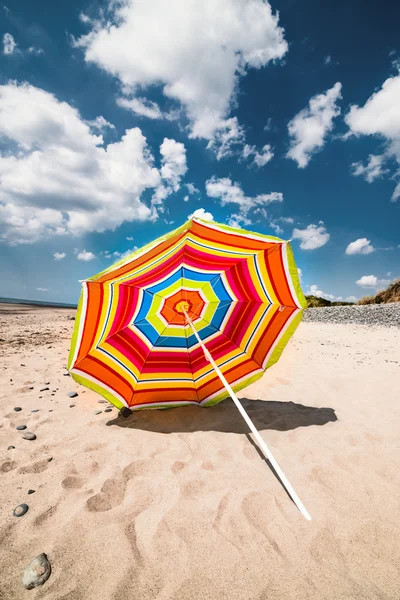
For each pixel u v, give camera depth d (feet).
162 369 11.79
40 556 5.71
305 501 7.43
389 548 6.13
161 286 11.32
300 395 14.57
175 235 8.59
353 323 46.14
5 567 5.58
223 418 11.99
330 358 22.17
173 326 12.05
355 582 5.44
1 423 10.92
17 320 47.26
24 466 8.46
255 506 7.23
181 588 5.29
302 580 5.46
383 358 22.02
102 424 11.31
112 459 9.01
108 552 5.94
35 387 14.96
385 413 12.34
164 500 7.38
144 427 11.14
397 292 72.43
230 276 11.25
